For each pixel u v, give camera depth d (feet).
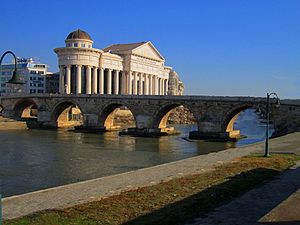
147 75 574.15
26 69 587.68
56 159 173.17
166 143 255.70
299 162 110.32
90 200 66.18
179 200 63.31
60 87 478.59
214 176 86.33
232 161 113.50
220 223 50.16
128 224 50.47
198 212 55.93
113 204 61.72
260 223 47.47
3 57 52.54
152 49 584.40
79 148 218.79
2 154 186.80
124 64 534.37
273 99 256.11
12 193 104.42
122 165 157.38
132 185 81.30
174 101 310.04
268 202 61.87
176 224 50.26
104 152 202.59
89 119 365.40
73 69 492.54
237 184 74.28
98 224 50.83
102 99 356.59
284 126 251.39
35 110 498.28
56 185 116.26
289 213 51.03
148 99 325.01
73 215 55.06
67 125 408.05
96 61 484.33
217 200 62.69
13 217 56.59
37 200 68.13
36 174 135.13
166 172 98.58
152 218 52.70
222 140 273.13
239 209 57.52
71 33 488.44
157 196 67.05
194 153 202.49
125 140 274.57
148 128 323.37
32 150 204.33
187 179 83.92
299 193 63.46
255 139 285.23
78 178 128.06
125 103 340.18
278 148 150.82
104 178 90.68
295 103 246.47
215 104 287.28
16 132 324.39
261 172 88.58
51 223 50.98
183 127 424.05
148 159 176.86
